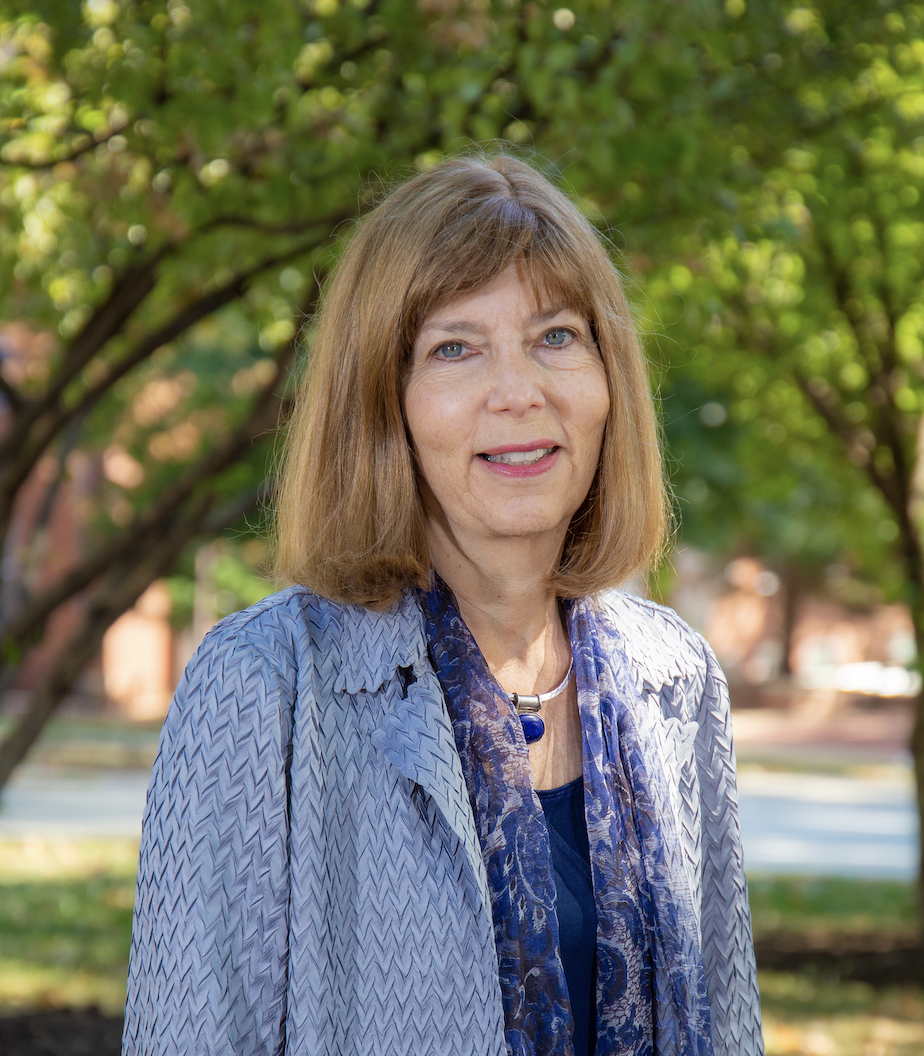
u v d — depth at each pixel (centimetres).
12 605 564
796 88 461
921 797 720
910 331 677
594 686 153
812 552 2584
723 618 3812
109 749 1881
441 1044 130
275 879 132
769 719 2862
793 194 507
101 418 832
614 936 141
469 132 395
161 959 131
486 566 149
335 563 144
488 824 138
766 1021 605
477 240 141
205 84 378
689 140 374
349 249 149
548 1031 134
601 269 150
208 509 504
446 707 142
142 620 2497
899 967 726
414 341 143
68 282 545
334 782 137
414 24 400
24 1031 527
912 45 495
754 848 1226
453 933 132
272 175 413
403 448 145
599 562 154
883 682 3409
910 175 543
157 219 412
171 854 132
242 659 136
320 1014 129
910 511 686
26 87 423
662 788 152
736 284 541
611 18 380
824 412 686
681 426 1010
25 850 1059
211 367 1142
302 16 397
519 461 143
